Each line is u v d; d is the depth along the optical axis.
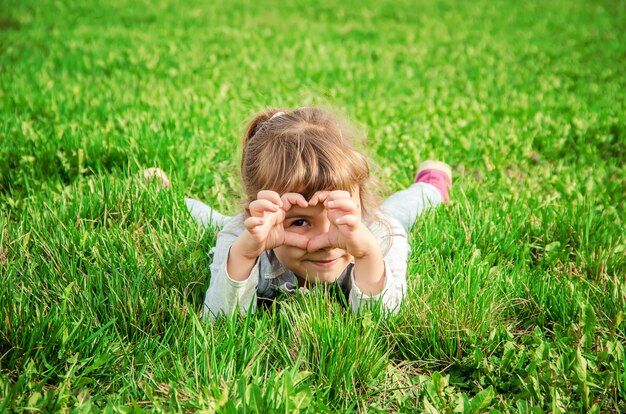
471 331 2.35
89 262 2.66
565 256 2.98
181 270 2.64
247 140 2.87
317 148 2.36
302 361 2.20
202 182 3.77
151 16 12.07
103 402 2.02
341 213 2.20
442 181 3.71
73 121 4.68
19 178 3.65
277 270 2.56
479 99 6.38
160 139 4.06
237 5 14.68
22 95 5.43
